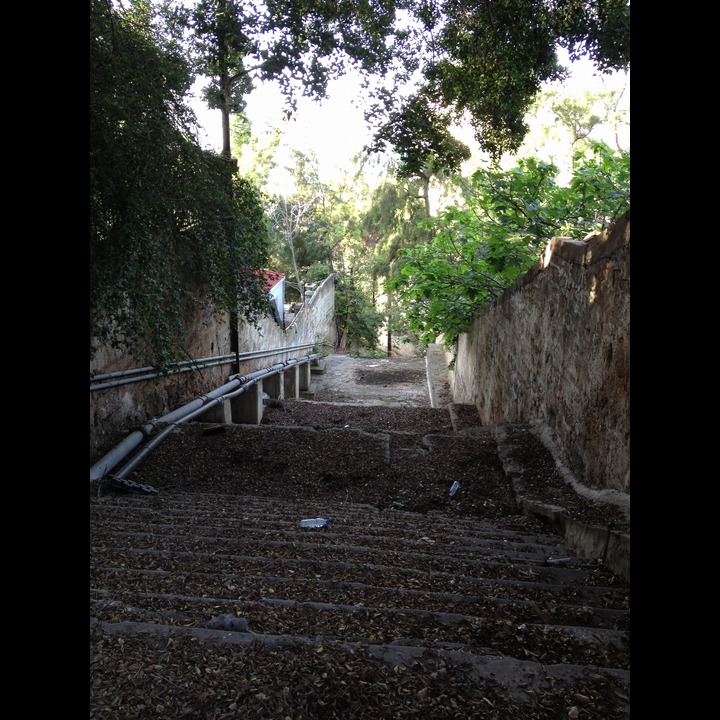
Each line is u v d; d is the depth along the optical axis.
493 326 10.52
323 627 2.29
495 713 1.69
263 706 1.65
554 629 2.32
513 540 4.51
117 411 7.60
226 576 2.98
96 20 5.42
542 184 8.50
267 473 7.14
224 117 10.69
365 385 20.36
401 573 3.18
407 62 8.80
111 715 1.58
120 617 2.24
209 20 7.54
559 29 7.64
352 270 30.88
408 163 9.46
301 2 7.43
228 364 11.72
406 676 1.85
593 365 5.16
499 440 7.21
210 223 8.31
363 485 6.89
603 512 4.27
